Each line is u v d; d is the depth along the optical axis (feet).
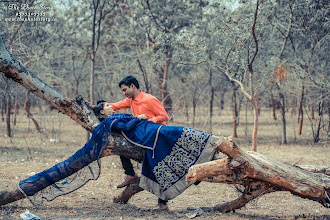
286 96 61.31
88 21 54.13
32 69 42.96
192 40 34.68
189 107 79.41
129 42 58.23
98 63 63.26
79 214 15.69
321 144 45.52
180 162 14.99
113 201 18.11
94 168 15.85
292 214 16.37
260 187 15.16
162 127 15.21
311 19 38.86
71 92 73.31
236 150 13.91
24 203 17.38
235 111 51.13
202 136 15.01
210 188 22.57
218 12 38.19
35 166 28.58
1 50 14.99
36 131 55.01
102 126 15.42
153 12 50.90
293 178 14.19
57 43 49.26
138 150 15.51
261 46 38.09
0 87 39.19
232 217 15.56
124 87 15.96
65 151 36.88
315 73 42.78
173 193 15.06
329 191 14.39
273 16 40.16
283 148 42.09
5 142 42.70
